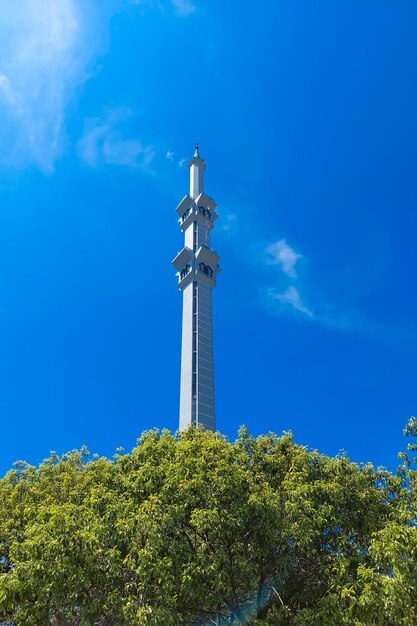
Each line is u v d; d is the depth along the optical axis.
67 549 15.58
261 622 16.70
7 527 21.03
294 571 19.08
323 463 21.09
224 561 17.45
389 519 20.27
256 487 18.72
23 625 16.81
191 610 18.22
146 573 15.85
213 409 55.44
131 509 18.20
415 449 22.14
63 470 25.47
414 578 16.30
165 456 21.02
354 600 16.45
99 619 16.92
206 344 60.38
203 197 77.62
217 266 69.62
